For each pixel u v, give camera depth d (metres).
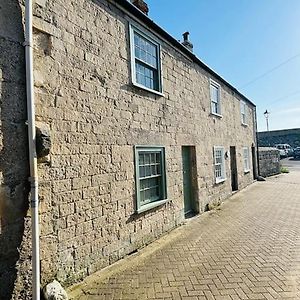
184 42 11.91
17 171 3.78
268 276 4.79
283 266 5.19
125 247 6.02
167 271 5.11
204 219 9.15
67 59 4.92
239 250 6.12
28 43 3.99
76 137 4.98
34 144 4.00
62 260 4.54
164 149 7.92
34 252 3.85
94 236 5.22
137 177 6.56
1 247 3.52
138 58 7.08
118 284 4.65
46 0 4.60
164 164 7.87
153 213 7.20
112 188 5.77
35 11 4.39
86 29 5.40
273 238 6.92
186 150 9.88
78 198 4.93
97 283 4.71
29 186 3.94
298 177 21.33
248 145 18.66
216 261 5.52
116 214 5.83
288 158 41.97
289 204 11.23
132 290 4.43
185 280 4.72
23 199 3.84
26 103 3.96
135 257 5.90
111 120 5.88
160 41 8.12
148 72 7.62
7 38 3.75
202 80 11.12
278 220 8.74
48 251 4.31
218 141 12.62
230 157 14.94
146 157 7.22
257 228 7.87
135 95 6.76
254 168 20.20
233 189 15.44
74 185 4.87
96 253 5.23
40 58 4.43
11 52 3.80
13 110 3.78
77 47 5.16
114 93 6.02
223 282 4.61
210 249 6.24
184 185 9.55
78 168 4.98
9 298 3.56
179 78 9.16
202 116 10.91
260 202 11.91
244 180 16.92
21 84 3.91
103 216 5.48
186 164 9.78
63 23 4.90
